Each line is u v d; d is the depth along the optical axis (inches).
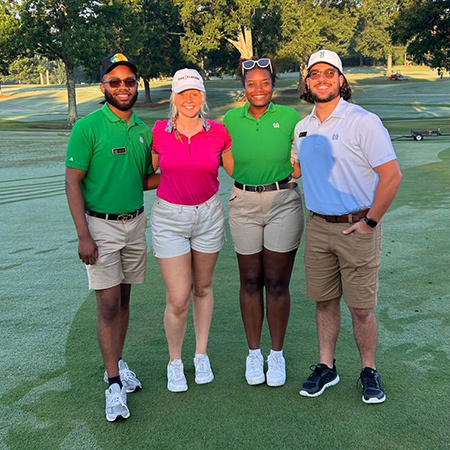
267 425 112.0
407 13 1196.5
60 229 301.4
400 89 2260.1
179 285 124.9
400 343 147.5
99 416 117.3
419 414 113.9
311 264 124.0
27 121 1651.1
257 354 132.6
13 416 118.0
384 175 110.3
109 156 116.6
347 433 108.3
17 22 1405.0
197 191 122.7
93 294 195.6
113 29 1542.8
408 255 227.3
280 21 1792.6
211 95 2257.6
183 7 1660.9
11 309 181.6
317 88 113.1
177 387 126.6
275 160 124.9
